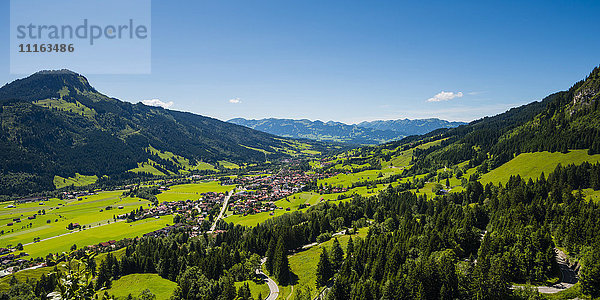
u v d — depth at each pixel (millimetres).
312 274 146500
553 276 111562
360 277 125500
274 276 150500
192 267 146750
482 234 156875
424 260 115688
